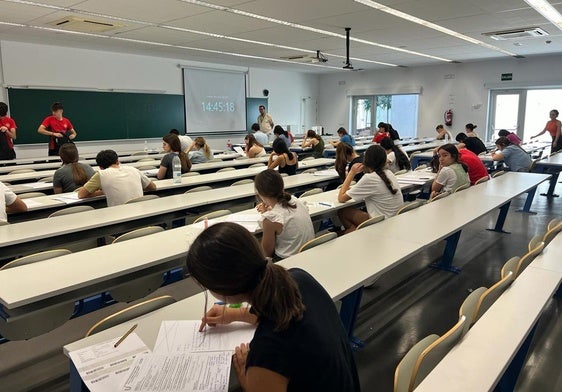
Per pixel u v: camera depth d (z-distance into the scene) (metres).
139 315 1.59
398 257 2.25
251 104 12.96
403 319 2.99
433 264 3.96
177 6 5.75
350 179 3.66
